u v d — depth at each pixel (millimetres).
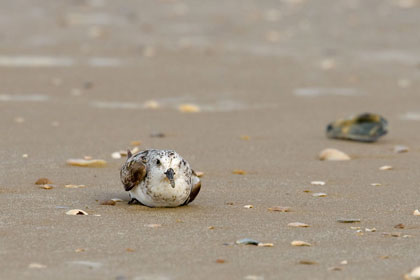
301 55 80812
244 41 87688
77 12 101188
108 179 33656
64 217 26484
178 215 27250
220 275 20328
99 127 47750
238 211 28281
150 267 20922
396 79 70500
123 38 86438
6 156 38156
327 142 44812
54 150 40188
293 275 20469
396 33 93188
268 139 45438
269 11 105500
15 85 62906
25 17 96750
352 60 79000
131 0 110750
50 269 20516
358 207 29531
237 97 61281
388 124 51719
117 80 66250
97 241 23500
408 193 32156
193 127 48875
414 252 23000
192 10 105062
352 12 104562
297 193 31891
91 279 19688
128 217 26734
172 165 27609
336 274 20641
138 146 42281
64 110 53438
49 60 74500
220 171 36438
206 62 75562
